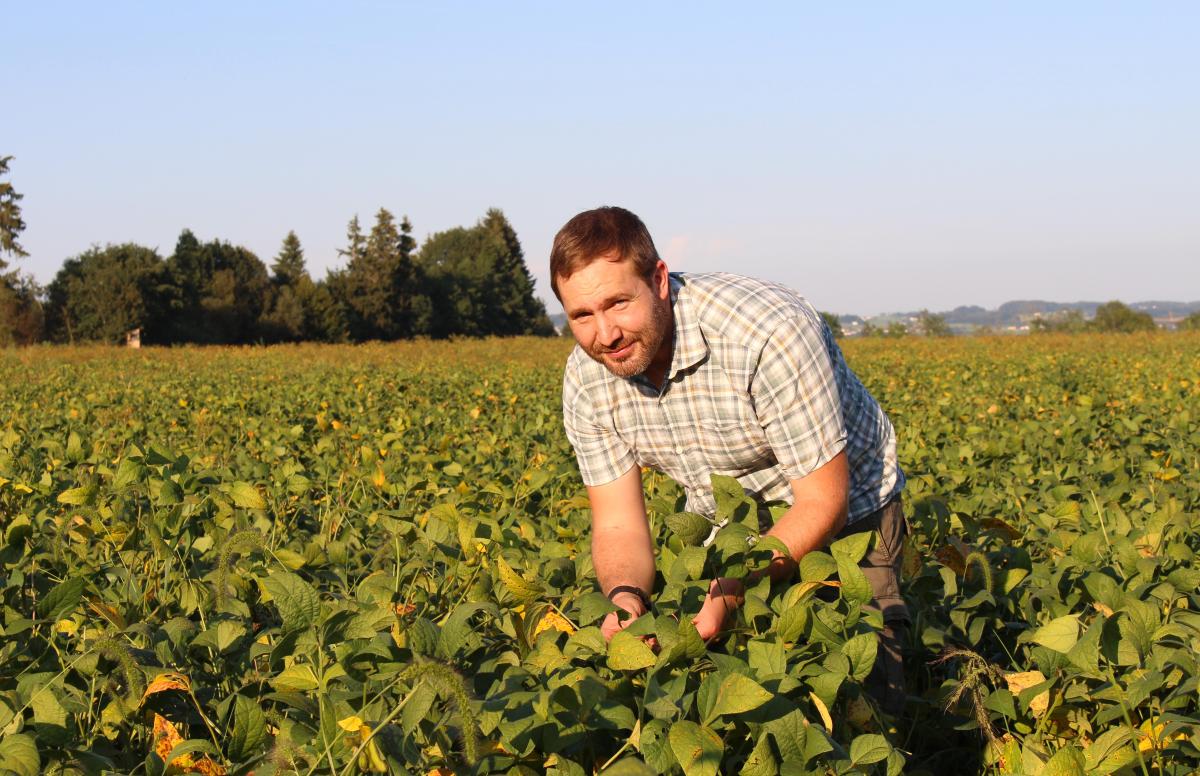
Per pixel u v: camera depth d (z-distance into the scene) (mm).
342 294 75312
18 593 3299
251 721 2242
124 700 2555
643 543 3133
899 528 3352
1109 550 3992
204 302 65688
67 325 61281
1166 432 8328
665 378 2969
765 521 3332
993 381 17125
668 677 2369
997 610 3711
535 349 44906
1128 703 2570
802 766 2051
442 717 2264
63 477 5492
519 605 2875
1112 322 69000
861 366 23797
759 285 2953
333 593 3367
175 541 3441
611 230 2646
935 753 3102
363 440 8500
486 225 113562
